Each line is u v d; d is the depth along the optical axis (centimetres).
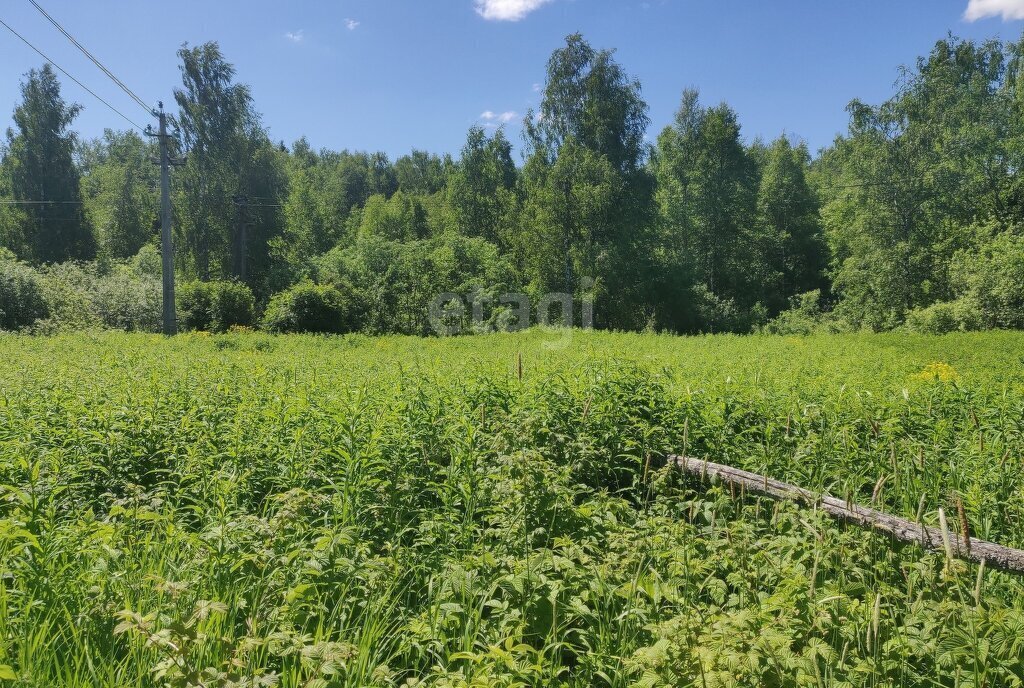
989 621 312
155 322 2792
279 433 612
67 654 283
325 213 5603
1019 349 1800
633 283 3769
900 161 3412
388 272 3559
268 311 2902
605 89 3738
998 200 3462
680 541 417
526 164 3838
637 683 278
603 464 634
